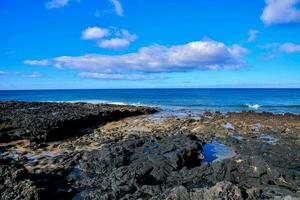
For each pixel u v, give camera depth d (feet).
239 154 61.82
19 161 57.52
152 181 45.55
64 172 50.55
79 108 158.30
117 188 40.45
